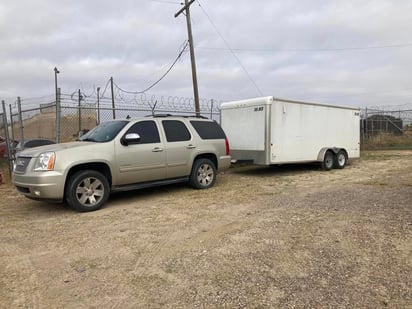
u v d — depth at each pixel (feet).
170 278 11.48
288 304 9.66
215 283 11.02
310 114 38.40
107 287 10.94
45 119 41.60
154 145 24.48
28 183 19.79
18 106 34.42
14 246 14.87
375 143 76.18
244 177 35.19
